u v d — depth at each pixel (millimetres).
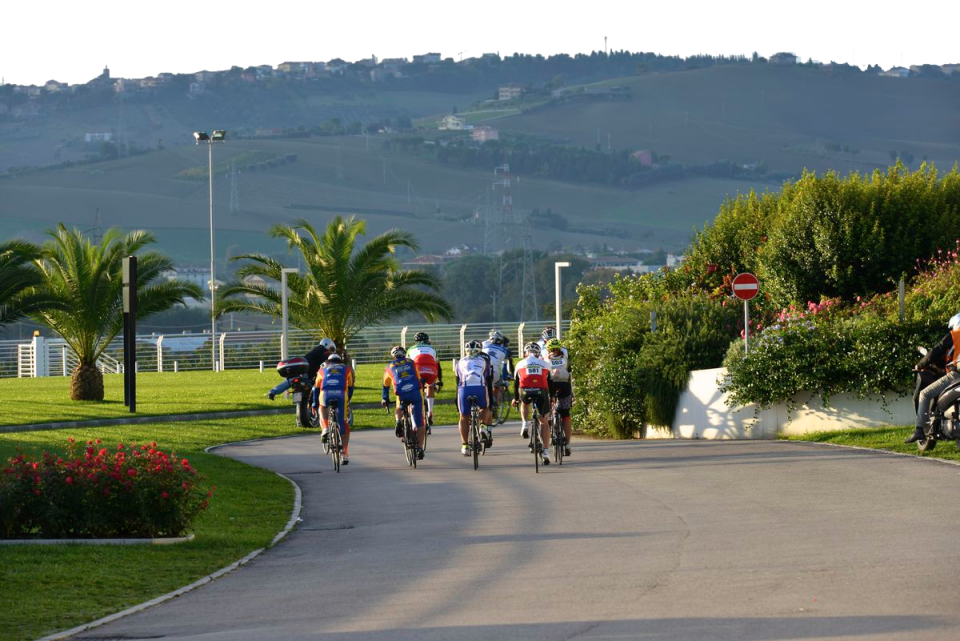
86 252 69812
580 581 19031
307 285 81125
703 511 26234
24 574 21719
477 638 15305
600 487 31766
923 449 33031
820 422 40938
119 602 19531
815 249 58094
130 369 62312
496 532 25109
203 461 42156
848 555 19797
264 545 25266
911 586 17031
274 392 62844
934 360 32938
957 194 59875
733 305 57188
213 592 20234
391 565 21875
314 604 18562
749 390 41812
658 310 51500
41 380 93000
